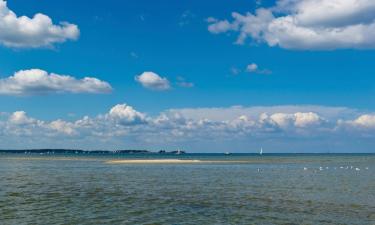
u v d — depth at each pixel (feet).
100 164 500.74
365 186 215.92
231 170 369.30
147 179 259.19
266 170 373.61
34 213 127.85
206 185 219.00
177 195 174.81
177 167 421.18
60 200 156.76
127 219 119.24
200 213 130.00
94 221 116.06
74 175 295.28
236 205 146.61
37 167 420.77
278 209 138.10
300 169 396.57
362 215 127.54
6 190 190.70
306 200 160.04
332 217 124.26
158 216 124.36
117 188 201.46
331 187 210.18
